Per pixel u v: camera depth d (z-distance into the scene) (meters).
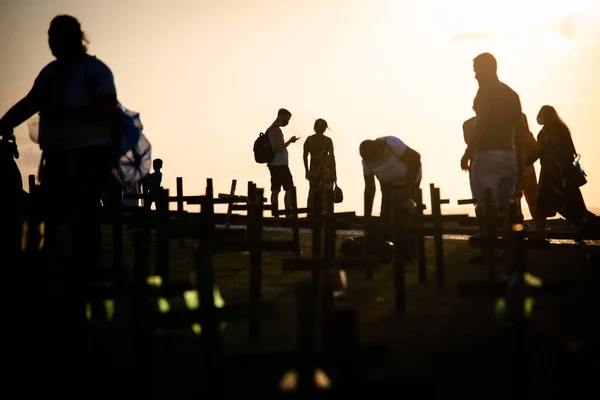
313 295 5.64
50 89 9.84
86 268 7.37
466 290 7.20
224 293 10.85
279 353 4.99
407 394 4.88
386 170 12.96
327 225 8.42
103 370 7.09
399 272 9.38
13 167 16.12
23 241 7.54
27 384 6.68
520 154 12.42
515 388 6.11
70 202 9.91
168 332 8.57
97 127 9.88
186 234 9.63
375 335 8.24
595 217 16.73
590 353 5.10
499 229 13.35
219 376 5.92
